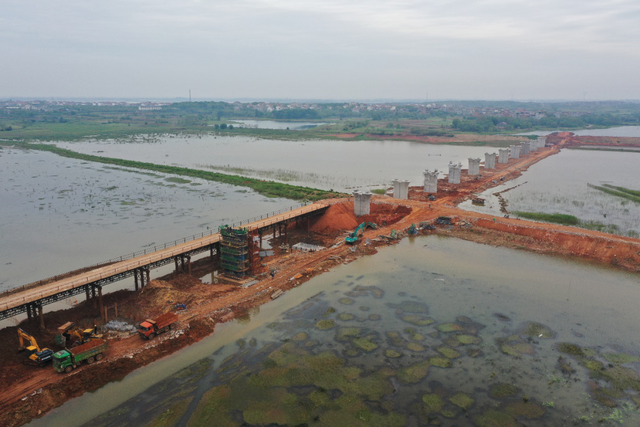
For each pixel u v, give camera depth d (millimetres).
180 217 112062
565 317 62656
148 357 51812
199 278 75062
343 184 160125
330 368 50594
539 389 47281
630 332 58656
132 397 45594
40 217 111562
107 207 121938
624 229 103875
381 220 109875
